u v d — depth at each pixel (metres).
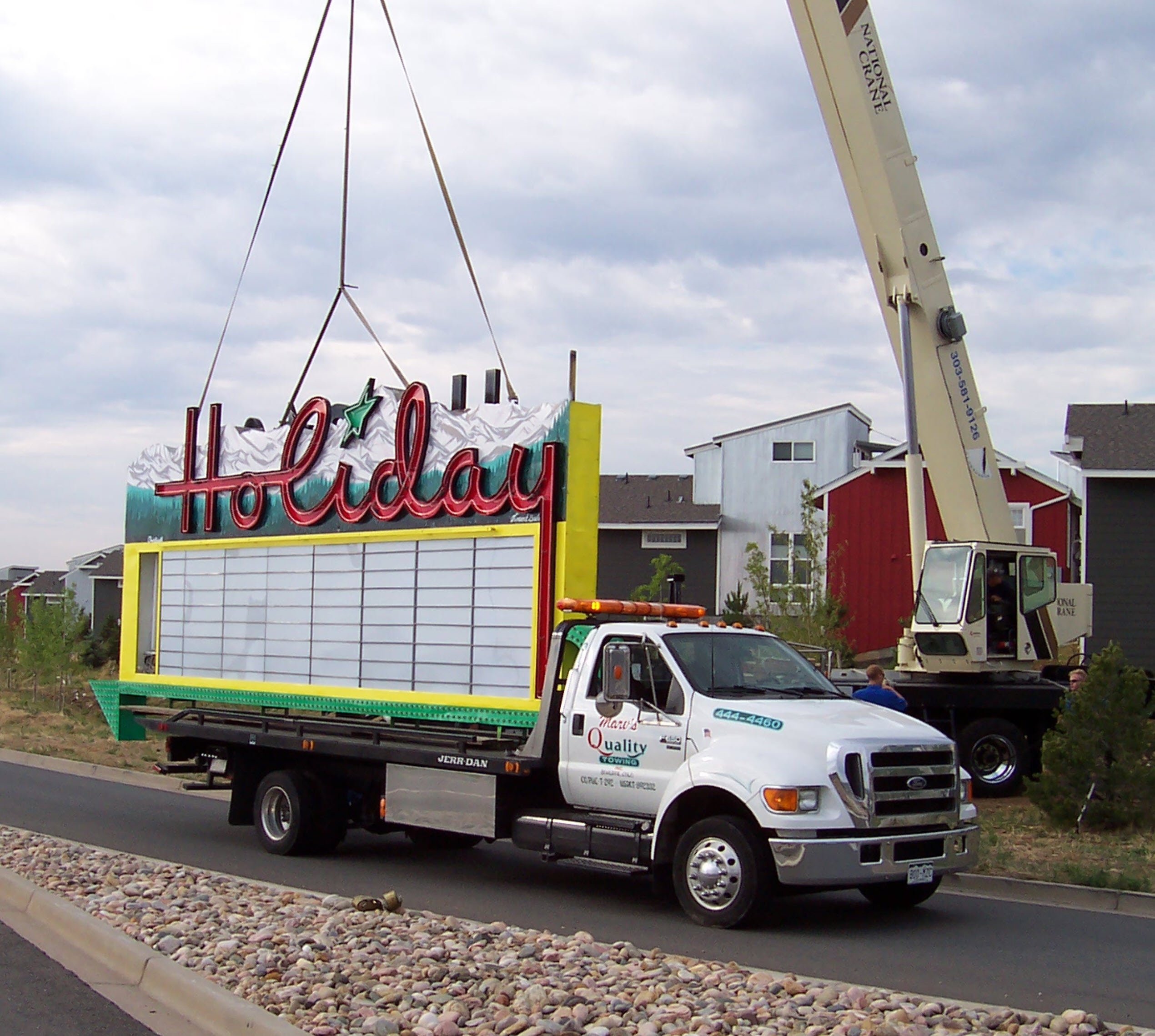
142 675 15.96
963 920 10.20
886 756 9.36
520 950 7.83
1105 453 28.14
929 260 17.33
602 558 44.03
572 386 11.80
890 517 34.47
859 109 16.92
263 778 13.60
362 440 13.53
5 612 44.97
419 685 12.45
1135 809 14.23
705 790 9.58
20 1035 6.66
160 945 7.96
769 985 7.20
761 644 10.78
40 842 12.30
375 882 11.46
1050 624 18.41
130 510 16.75
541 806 11.02
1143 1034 6.41
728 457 43.44
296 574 13.99
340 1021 6.36
